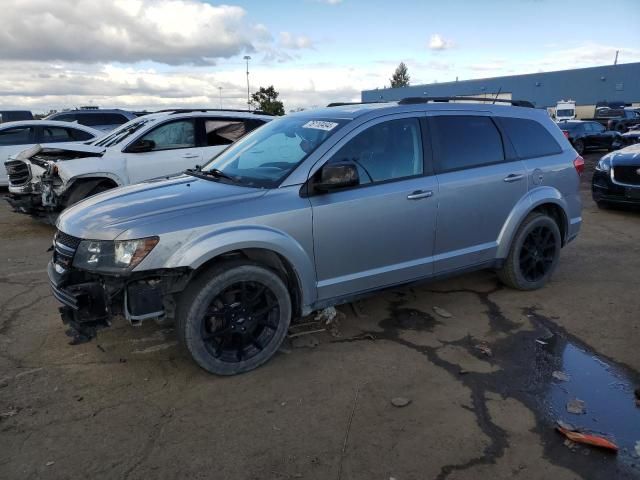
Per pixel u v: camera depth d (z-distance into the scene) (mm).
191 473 2676
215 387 3477
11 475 2654
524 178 4879
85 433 2996
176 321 3475
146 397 3357
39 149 7965
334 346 4047
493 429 3018
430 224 4309
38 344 4090
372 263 4082
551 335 4230
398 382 3529
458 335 4234
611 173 8805
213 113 8703
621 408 3230
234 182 3922
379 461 2756
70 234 3482
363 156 4020
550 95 57719
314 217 3723
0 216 9445
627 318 4543
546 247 5207
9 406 3250
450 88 66875
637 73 51094
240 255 3631
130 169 7715
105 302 3346
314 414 3172
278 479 2629
